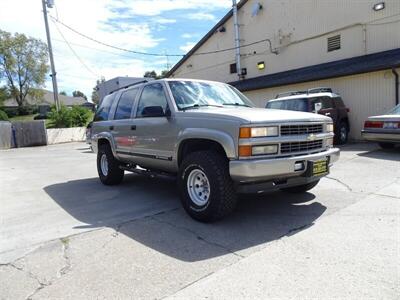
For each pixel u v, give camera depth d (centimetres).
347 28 1539
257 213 481
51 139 2406
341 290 274
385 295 265
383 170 718
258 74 2055
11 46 5809
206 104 532
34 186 770
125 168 677
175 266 330
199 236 405
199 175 462
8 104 6544
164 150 525
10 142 2212
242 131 404
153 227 442
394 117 927
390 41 1387
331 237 382
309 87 1549
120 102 677
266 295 272
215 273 312
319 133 474
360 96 1364
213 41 2356
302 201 530
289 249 356
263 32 1988
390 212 457
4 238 424
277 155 418
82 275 318
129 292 286
